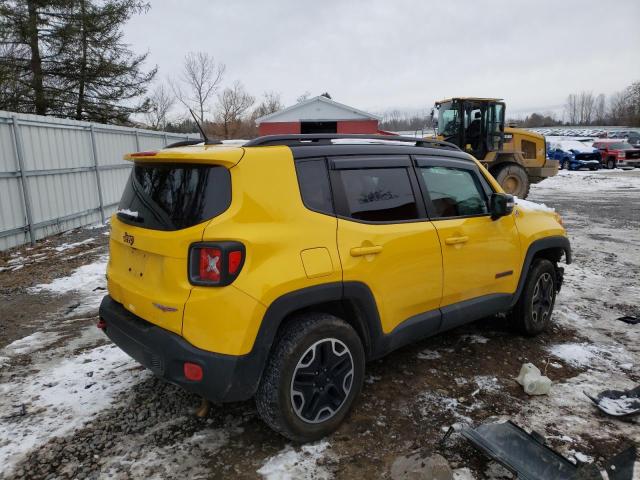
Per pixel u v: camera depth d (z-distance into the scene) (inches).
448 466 100.5
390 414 127.1
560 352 165.6
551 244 176.7
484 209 157.2
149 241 109.3
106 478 104.0
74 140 422.0
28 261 308.3
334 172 120.5
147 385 143.3
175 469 106.6
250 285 100.9
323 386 113.9
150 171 120.0
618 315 203.3
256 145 113.0
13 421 125.6
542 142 633.6
